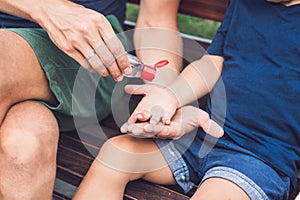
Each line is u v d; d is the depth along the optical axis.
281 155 1.19
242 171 1.13
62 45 1.14
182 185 1.22
